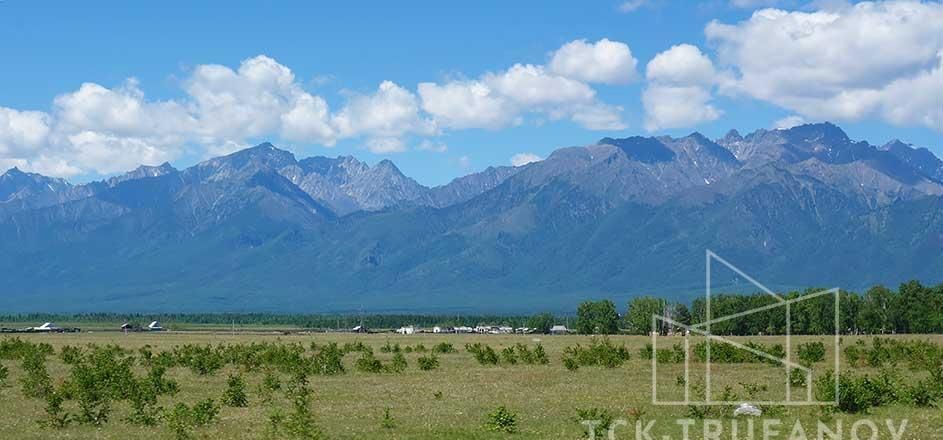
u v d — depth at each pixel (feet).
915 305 599.16
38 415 168.96
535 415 166.09
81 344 463.83
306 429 142.82
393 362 282.56
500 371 273.33
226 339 550.77
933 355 279.08
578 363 296.71
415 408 178.50
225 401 184.14
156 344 469.98
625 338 559.79
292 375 235.20
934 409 168.86
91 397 183.01
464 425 155.74
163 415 159.94
